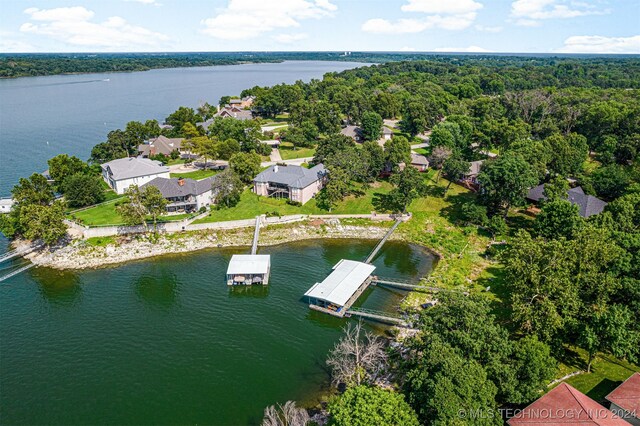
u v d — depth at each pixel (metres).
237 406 54.78
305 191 117.38
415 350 55.53
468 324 51.06
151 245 98.69
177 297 80.19
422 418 43.44
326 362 60.66
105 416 53.44
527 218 107.38
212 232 104.31
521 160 103.94
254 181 120.81
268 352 65.00
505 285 78.00
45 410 54.38
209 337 68.44
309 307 76.62
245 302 78.50
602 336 54.03
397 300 79.06
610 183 110.19
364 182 122.94
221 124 167.75
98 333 69.62
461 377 43.31
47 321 72.94
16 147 182.75
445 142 146.38
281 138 179.12
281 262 93.50
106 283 85.19
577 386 53.53
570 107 179.38
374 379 58.38
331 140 137.25
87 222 104.06
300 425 48.50
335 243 102.81
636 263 65.75
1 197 125.25
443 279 84.88
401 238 105.00
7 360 63.16
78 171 130.38
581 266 62.25
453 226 108.56
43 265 91.62
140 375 60.16
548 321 56.09
